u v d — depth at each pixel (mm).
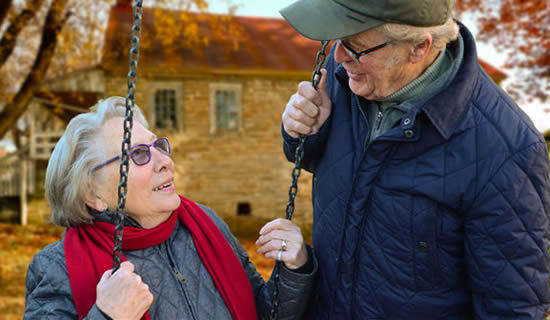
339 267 1563
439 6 1223
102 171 1425
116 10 14328
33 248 11266
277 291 1586
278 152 13312
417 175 1375
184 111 12727
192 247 1620
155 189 1483
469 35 1413
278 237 1600
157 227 1506
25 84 9305
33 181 14711
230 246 1715
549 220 1347
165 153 1542
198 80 12742
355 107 1536
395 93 1387
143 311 1286
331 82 1675
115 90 12266
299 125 1515
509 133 1305
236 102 13078
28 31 10227
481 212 1323
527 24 9953
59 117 13586
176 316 1457
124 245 1448
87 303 1336
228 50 13648
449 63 1409
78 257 1400
